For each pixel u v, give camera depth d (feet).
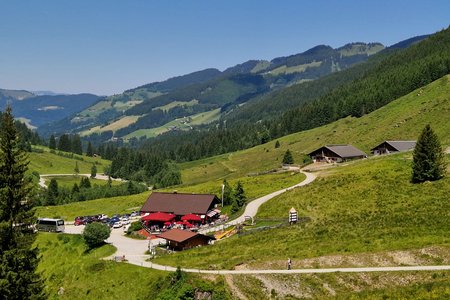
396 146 469.98
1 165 159.63
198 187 495.00
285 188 392.27
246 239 251.39
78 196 596.29
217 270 200.54
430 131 297.33
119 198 538.47
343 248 205.67
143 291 206.28
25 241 158.30
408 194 278.46
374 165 376.27
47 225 359.25
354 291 172.35
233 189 424.87
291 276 185.37
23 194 161.27
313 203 304.50
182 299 185.37
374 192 297.33
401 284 170.09
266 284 184.55
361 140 610.65
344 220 255.70
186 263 225.97
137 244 300.61
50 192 561.84
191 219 343.87
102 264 247.70
